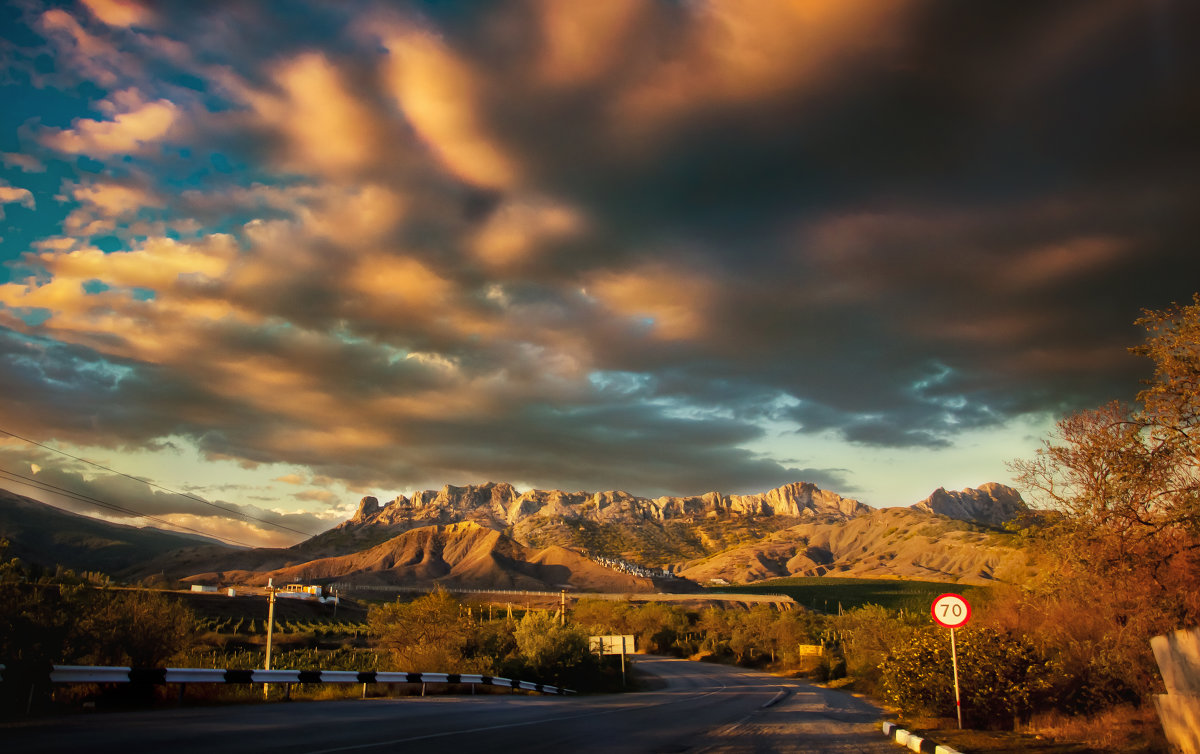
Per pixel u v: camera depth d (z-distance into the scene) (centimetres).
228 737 1190
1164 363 1553
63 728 1243
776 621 9950
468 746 1200
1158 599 1595
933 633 1870
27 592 1991
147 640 2177
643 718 2041
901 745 1397
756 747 1330
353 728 1416
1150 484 1611
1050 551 1939
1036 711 1628
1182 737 1024
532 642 4697
